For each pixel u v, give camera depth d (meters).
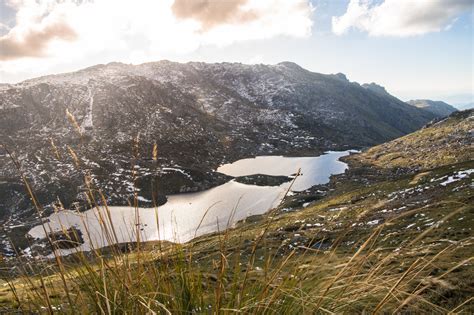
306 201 135.25
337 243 2.90
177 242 3.34
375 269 2.66
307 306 2.78
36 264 2.67
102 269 2.79
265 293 2.84
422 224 48.53
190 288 3.05
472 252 17.73
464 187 81.81
